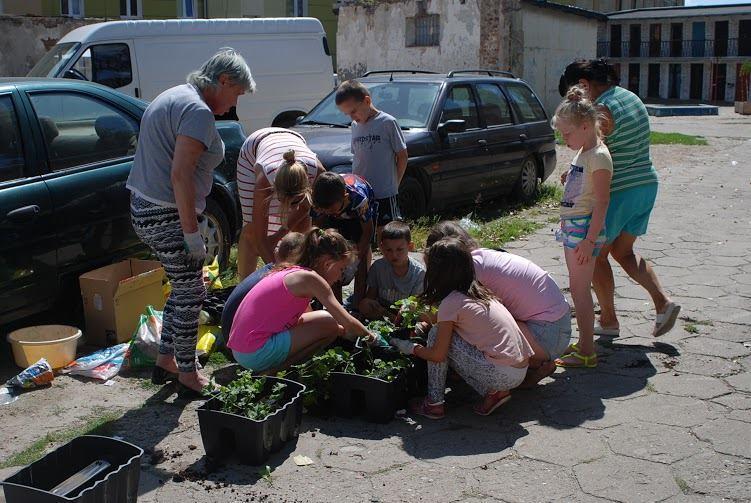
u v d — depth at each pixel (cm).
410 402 435
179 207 417
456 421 420
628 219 499
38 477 328
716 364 487
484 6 2402
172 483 359
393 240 490
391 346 441
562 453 382
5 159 490
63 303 543
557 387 458
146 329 484
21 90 511
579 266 470
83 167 533
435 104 876
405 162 572
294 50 1345
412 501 342
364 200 510
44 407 438
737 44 4622
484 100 955
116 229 550
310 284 427
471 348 415
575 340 528
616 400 439
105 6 2667
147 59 1190
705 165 1447
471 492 349
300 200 472
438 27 2520
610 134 490
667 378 467
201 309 494
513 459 377
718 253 758
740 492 346
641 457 377
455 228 452
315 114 931
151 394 455
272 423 375
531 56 2472
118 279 548
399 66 2620
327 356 423
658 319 514
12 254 480
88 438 338
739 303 602
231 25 1269
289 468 371
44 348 474
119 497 319
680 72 4862
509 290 446
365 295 527
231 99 438
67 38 1187
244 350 431
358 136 568
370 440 398
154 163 426
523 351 420
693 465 369
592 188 458
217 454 375
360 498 345
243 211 539
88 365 480
